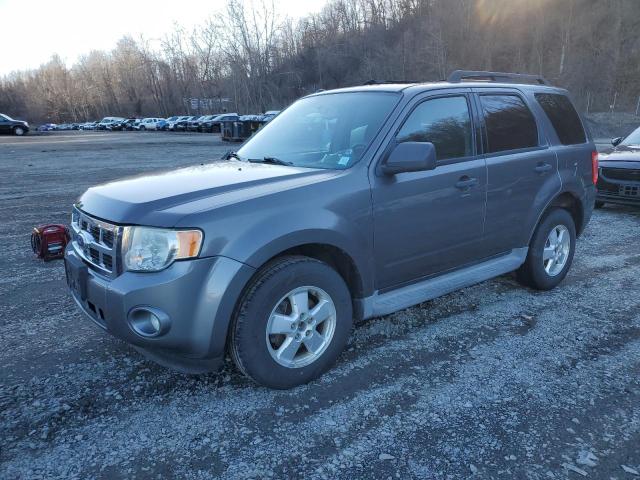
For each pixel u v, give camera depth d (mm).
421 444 2652
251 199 2920
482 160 4035
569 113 5082
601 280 5184
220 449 2627
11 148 25594
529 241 4559
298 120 4191
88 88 114500
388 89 3854
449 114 3912
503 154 4215
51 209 9164
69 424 2828
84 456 2574
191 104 81812
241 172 3418
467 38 61531
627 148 8766
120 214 2854
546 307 4461
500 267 4328
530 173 4402
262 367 2980
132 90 104438
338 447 2637
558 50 60062
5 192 11117
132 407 2988
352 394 3107
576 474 2438
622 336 3885
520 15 63031
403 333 3934
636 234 7164
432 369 3395
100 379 3287
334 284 3211
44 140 34594
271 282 2922
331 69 69125
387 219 3428
